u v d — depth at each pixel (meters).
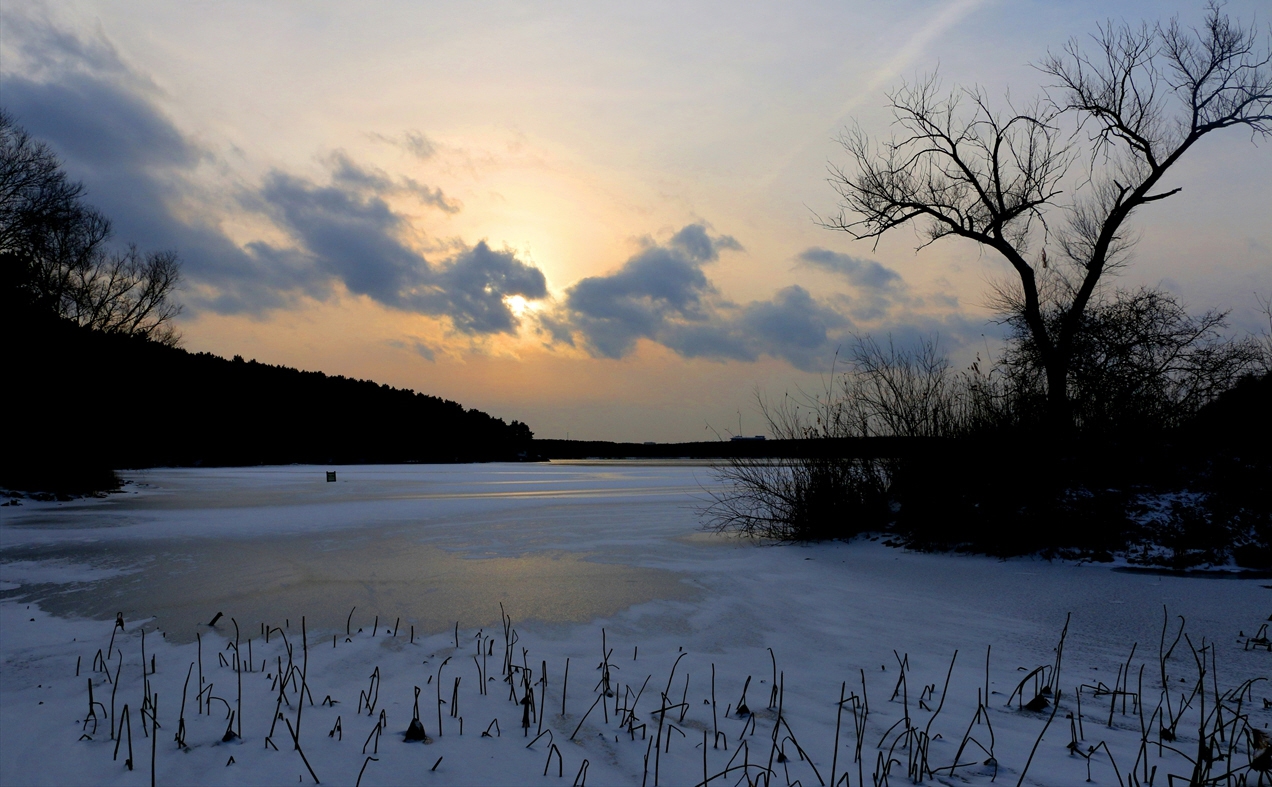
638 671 5.54
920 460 11.77
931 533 11.09
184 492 27.30
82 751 3.97
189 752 3.94
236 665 5.51
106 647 6.14
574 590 8.48
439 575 9.42
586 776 3.67
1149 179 13.05
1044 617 7.04
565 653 6.02
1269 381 11.32
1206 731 4.25
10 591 8.51
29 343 25.16
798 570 9.72
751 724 4.42
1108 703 4.80
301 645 6.18
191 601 7.92
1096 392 11.77
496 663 5.71
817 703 4.82
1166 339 11.88
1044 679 5.29
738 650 6.12
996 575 8.93
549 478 40.34
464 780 3.61
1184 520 9.80
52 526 15.33
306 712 4.59
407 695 4.92
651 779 3.63
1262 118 12.77
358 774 3.66
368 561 10.56
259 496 24.83
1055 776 3.65
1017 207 14.05
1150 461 11.12
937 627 6.81
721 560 10.55
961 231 14.55
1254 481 10.12
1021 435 11.08
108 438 28.66
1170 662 5.61
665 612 7.43
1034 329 12.91
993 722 4.46
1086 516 10.11
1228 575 8.47
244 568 9.97
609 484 33.09
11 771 3.73
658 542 12.46
